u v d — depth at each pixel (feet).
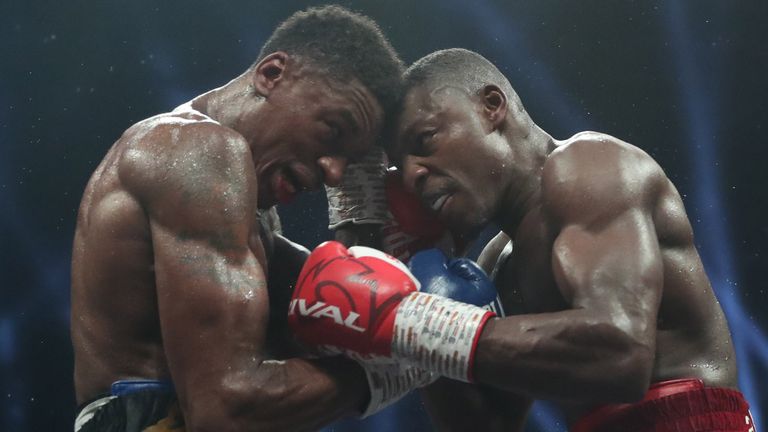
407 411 27.22
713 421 8.20
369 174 10.00
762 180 28.32
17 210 28.86
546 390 7.44
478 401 10.14
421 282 8.41
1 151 28.86
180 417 7.52
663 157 29.22
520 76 29.76
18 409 27.73
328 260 7.72
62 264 28.91
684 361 8.52
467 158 9.31
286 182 8.86
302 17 9.04
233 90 8.90
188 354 7.09
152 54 29.22
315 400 7.29
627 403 7.68
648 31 29.12
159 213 7.36
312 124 8.68
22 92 28.99
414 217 9.77
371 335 7.36
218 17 29.04
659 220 8.46
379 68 8.96
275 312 9.45
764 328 27.78
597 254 7.73
